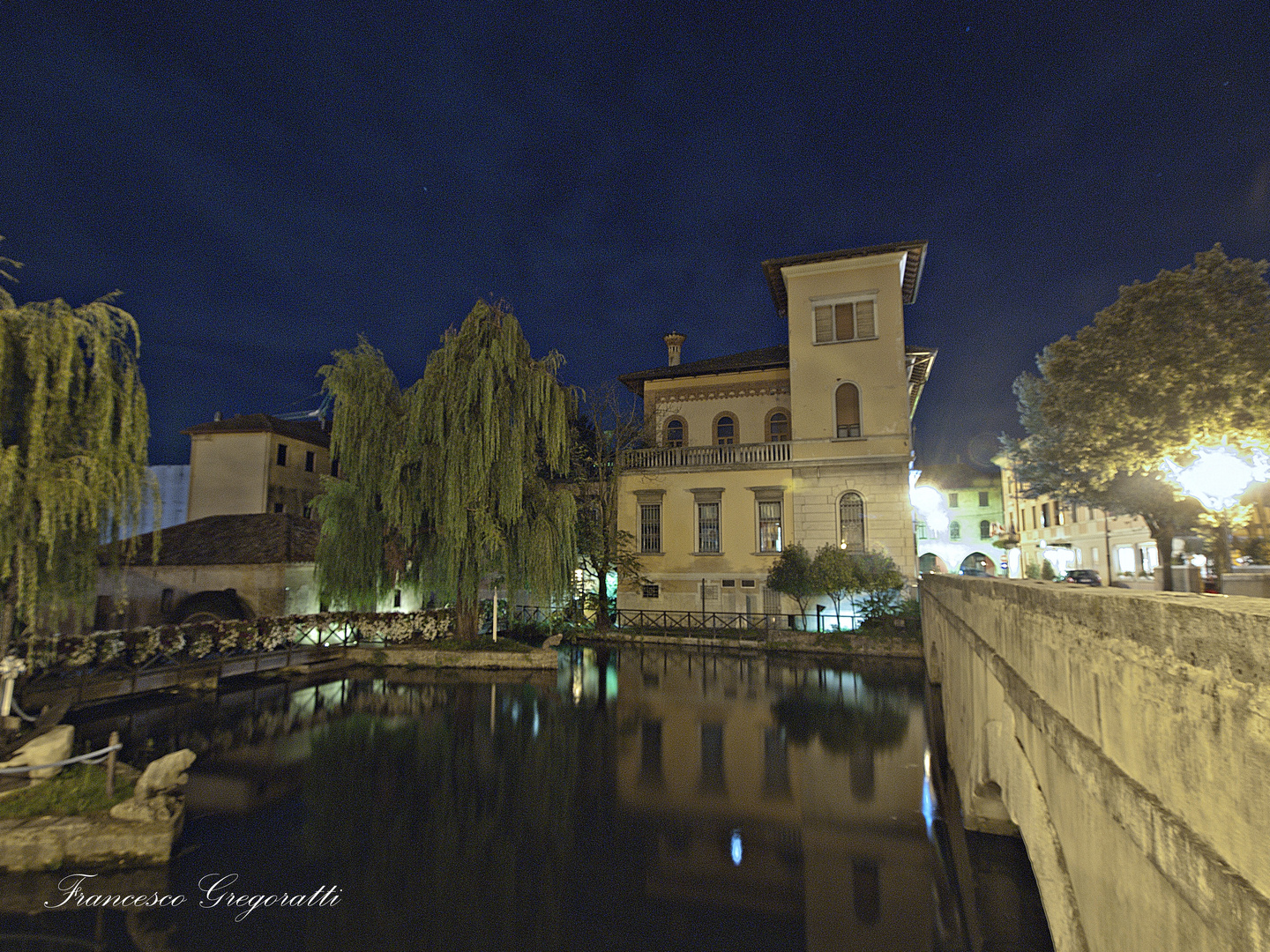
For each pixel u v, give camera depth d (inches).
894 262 1101.7
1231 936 67.8
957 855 329.1
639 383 1387.8
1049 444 925.2
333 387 861.2
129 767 381.4
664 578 1153.4
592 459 1246.9
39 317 375.2
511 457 847.7
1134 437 682.8
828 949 260.2
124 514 409.4
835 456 1087.0
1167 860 86.1
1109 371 693.9
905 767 476.4
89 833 318.3
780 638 1001.5
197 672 705.6
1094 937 121.0
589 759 494.6
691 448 1178.6
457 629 916.6
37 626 406.0
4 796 338.3
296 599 1002.7
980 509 2239.2
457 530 821.2
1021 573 1657.2
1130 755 102.0
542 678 791.7
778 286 1206.9
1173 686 86.3
